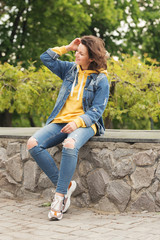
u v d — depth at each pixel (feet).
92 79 10.36
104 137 10.51
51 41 37.47
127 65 22.20
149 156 9.91
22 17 40.50
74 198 10.94
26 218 9.30
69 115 10.21
